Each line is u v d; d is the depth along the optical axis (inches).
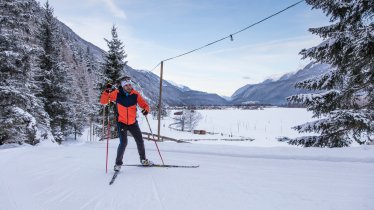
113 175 203.5
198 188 166.4
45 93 1102.4
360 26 451.8
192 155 302.0
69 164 253.4
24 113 630.5
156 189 165.8
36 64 1027.3
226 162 256.7
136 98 219.1
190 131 4370.1
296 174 202.8
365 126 439.2
